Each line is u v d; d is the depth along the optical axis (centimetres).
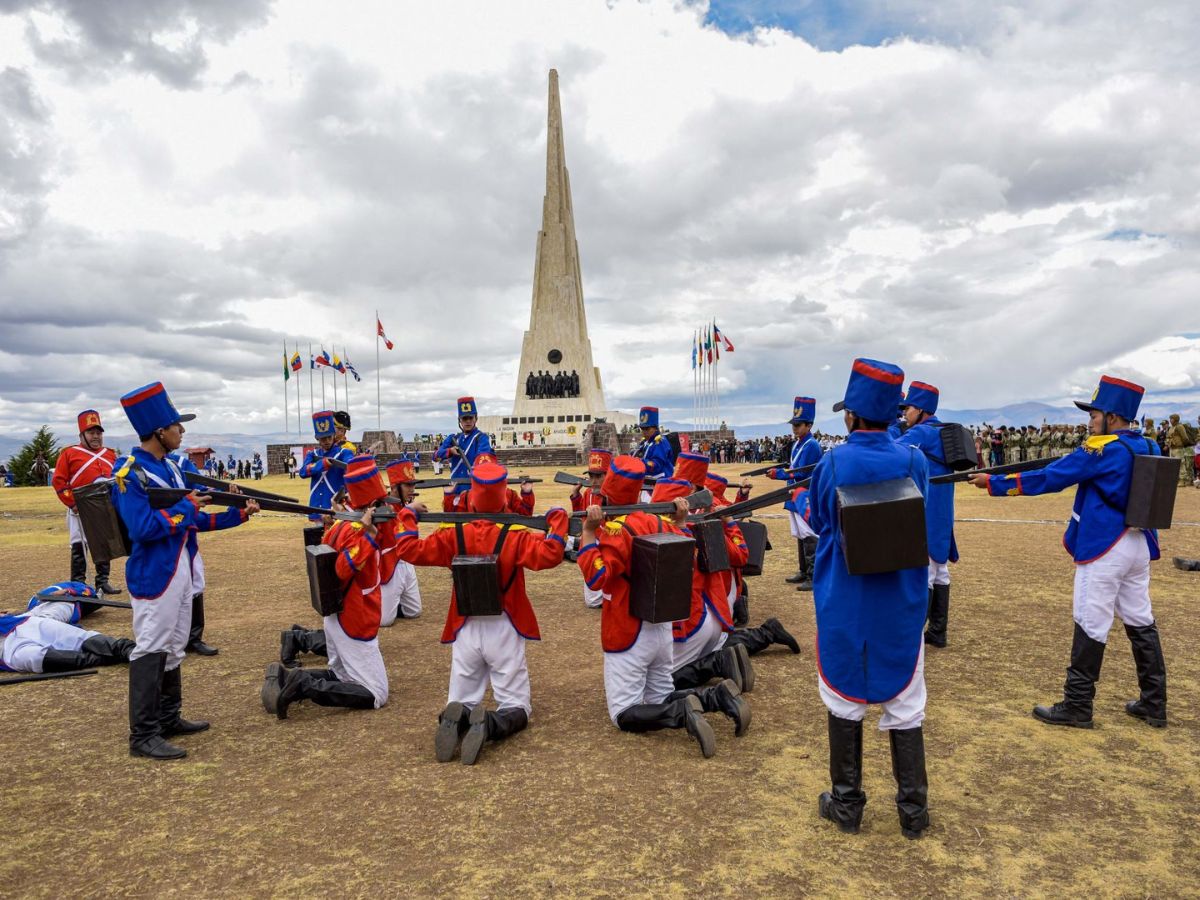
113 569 1348
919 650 390
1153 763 474
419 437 6919
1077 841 385
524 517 527
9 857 389
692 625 600
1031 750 496
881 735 538
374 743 534
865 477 388
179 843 400
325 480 1109
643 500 1038
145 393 536
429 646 798
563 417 6738
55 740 553
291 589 1122
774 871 362
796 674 669
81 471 1056
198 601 778
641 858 376
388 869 371
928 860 370
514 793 450
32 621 749
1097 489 535
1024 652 714
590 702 609
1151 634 534
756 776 468
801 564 1063
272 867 375
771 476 1041
